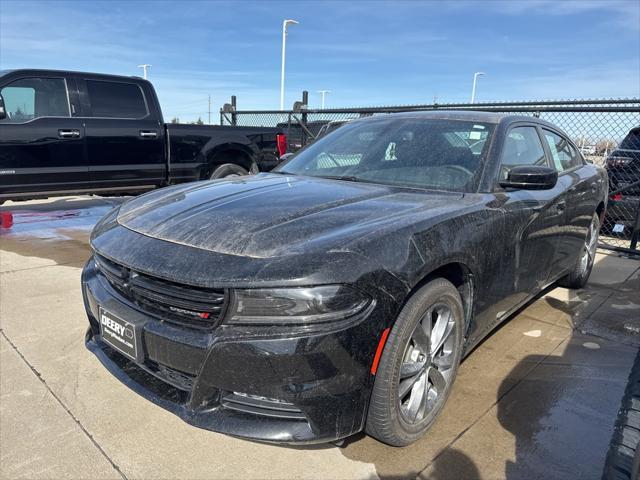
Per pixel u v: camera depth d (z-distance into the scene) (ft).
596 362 10.41
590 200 13.57
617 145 21.77
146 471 6.91
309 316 5.92
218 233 6.90
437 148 10.12
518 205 9.26
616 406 8.78
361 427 6.59
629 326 12.42
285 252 6.26
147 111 21.48
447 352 8.02
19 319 11.71
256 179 10.35
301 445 6.22
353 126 12.31
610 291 15.23
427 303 7.02
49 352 10.13
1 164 18.01
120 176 20.86
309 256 6.14
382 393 6.63
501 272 8.81
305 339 5.85
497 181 9.41
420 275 6.72
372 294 6.20
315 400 6.02
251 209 7.72
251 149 24.30
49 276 14.92
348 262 6.14
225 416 6.27
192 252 6.61
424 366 7.44
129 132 20.76
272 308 5.92
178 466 7.03
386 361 6.58
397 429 7.01
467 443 7.66
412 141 10.54
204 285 6.08
